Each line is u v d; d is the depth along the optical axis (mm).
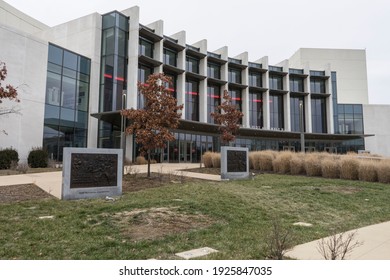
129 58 30344
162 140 15289
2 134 21516
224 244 5836
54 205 8867
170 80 15938
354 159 17828
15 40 22750
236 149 16969
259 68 44250
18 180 14078
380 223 8148
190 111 37531
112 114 26625
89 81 29078
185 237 6195
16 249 5230
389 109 52906
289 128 45594
